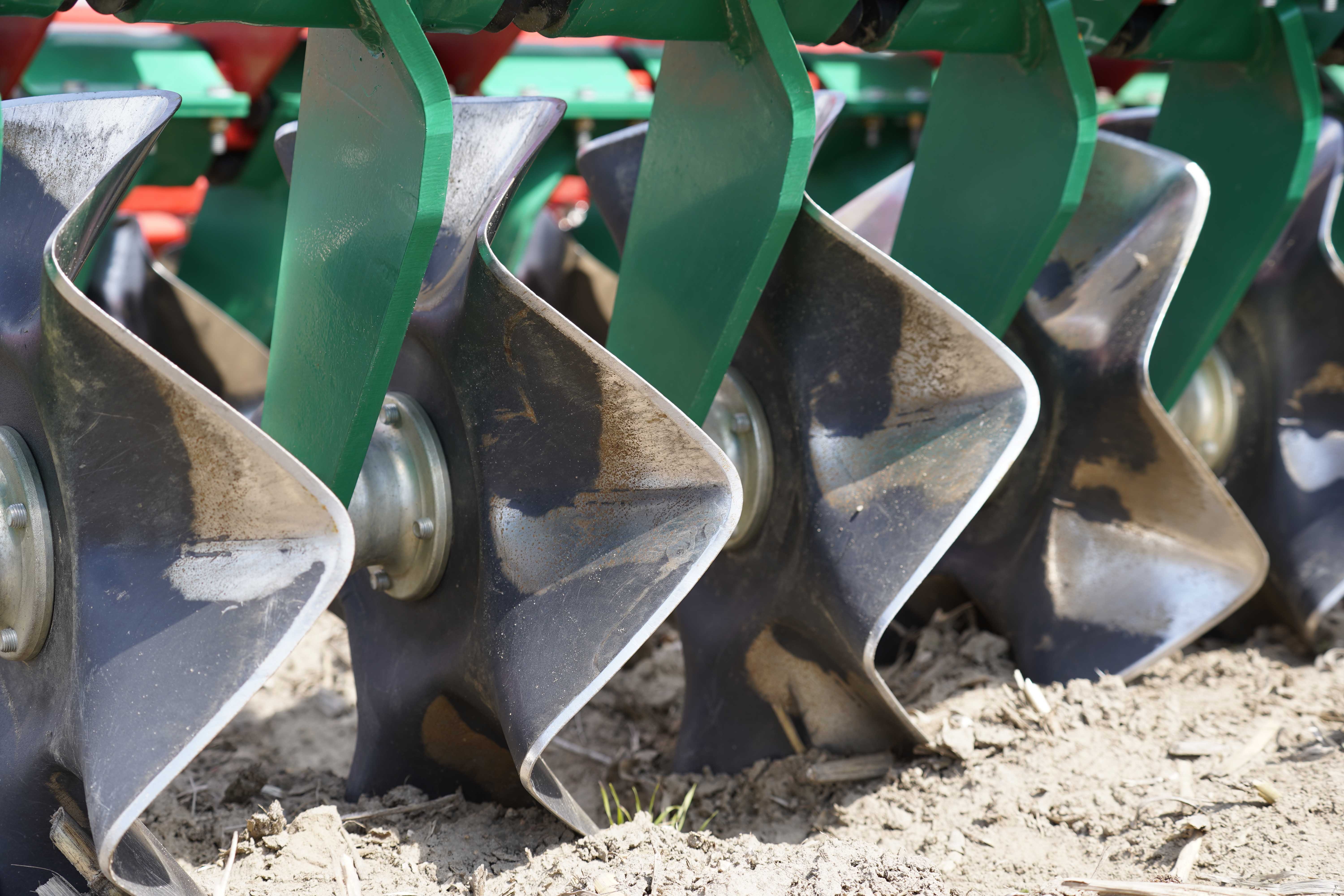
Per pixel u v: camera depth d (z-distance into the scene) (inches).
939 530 92.7
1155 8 116.9
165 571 72.1
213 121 149.4
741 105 91.5
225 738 131.5
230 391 161.9
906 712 105.0
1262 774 99.4
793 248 101.1
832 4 92.3
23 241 81.7
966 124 109.4
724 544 78.7
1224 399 142.3
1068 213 102.4
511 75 159.2
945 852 94.7
